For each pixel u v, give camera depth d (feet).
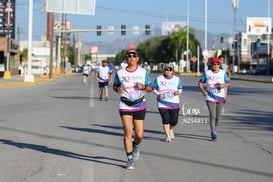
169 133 37.42
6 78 172.35
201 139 38.45
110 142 36.65
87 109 64.49
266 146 35.01
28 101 77.87
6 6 181.78
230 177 25.25
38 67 290.15
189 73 293.64
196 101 77.97
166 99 36.94
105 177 25.17
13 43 221.87
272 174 25.93
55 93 100.48
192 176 25.52
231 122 49.65
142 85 26.13
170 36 372.17
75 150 33.12
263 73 290.76
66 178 24.86
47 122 49.44
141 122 26.76
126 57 26.45
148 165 28.35
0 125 46.75
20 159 29.86
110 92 105.81
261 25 299.58
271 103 75.20
